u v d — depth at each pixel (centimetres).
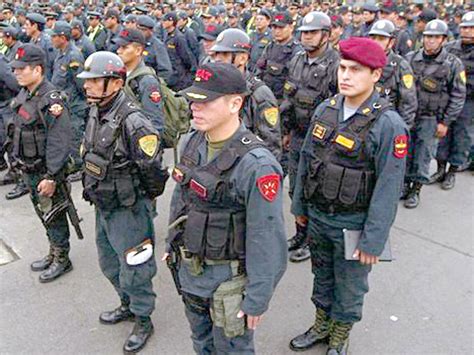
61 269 354
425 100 453
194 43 795
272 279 190
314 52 368
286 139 402
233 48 308
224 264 196
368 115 223
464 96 454
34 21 670
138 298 275
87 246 398
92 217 452
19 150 325
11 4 1409
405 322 304
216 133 187
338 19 674
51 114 314
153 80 341
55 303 325
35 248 395
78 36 701
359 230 237
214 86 175
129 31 335
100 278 354
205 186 186
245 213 188
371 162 226
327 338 281
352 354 277
